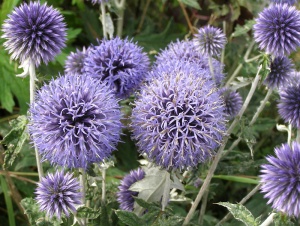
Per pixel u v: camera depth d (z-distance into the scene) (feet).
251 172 0.88
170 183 0.58
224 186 0.93
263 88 0.99
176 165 0.52
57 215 0.53
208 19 1.11
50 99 0.52
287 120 0.69
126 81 0.66
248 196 0.69
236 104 0.75
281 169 0.50
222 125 0.55
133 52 0.68
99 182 0.72
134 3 1.25
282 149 0.52
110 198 0.72
